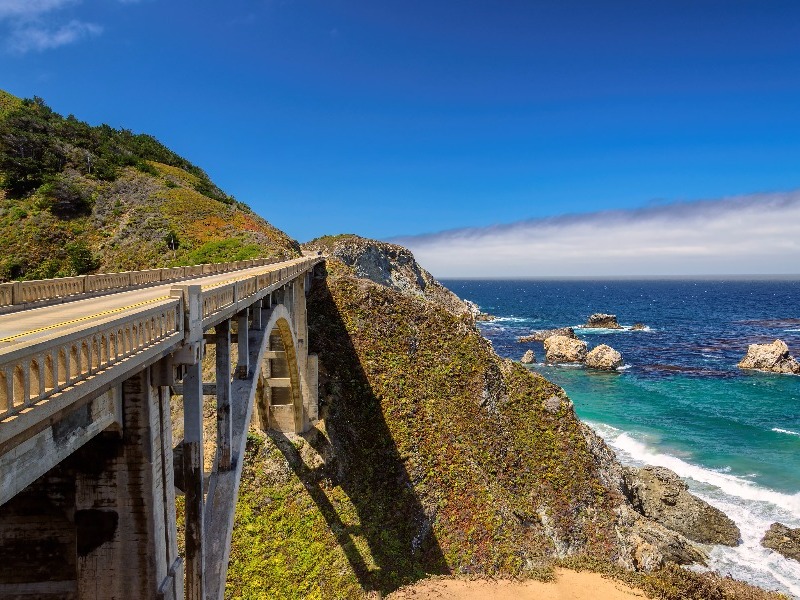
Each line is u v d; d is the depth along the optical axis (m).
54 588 9.94
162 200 67.94
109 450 9.54
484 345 48.09
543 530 32.75
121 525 9.70
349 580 25.84
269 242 60.53
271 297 22.80
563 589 26.61
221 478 14.98
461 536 30.47
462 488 33.34
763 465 45.66
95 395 7.39
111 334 7.62
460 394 42.06
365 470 33.22
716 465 45.91
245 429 16.44
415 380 41.81
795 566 32.25
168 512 10.43
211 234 61.31
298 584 25.06
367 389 39.47
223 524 13.96
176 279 26.22
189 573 12.04
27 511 9.68
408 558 28.69
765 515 37.78
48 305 14.50
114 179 71.50
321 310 46.22
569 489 35.62
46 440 6.96
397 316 47.78
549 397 42.78
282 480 29.45
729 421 57.34
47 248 56.38
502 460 37.41
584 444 39.03
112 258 55.72
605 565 29.25
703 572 30.58
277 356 32.38
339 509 29.50
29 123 77.19
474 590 26.31
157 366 10.09
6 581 9.71
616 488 36.97
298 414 32.03
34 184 65.94
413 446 35.53
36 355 5.83
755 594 27.05
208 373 31.25
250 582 24.61
